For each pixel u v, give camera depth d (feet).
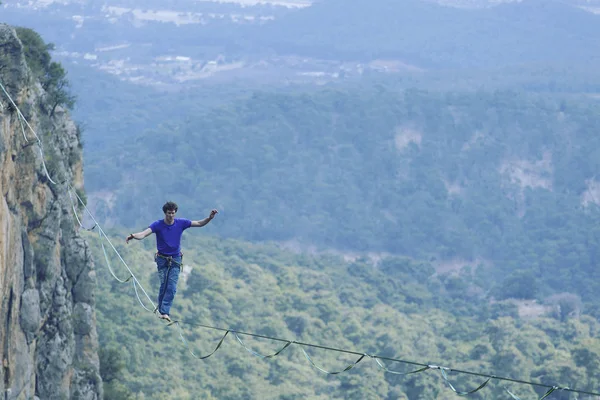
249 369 405.59
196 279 481.46
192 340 408.46
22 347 139.44
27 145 143.43
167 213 82.99
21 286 139.95
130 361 338.13
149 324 380.99
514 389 438.40
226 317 468.75
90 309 173.17
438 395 444.14
